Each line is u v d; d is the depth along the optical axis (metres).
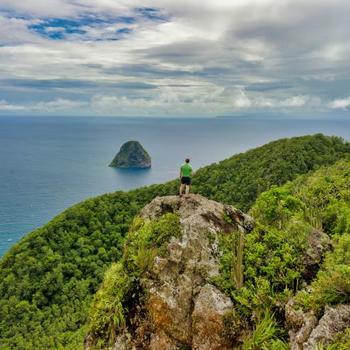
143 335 9.66
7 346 32.16
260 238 10.84
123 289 10.26
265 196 12.72
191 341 9.20
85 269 41.34
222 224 11.18
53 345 31.02
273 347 8.05
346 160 45.69
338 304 7.92
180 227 10.80
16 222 113.31
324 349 7.18
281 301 9.06
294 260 9.98
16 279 39.09
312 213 14.43
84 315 34.16
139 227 11.77
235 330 8.84
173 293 9.68
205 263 10.05
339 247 9.87
